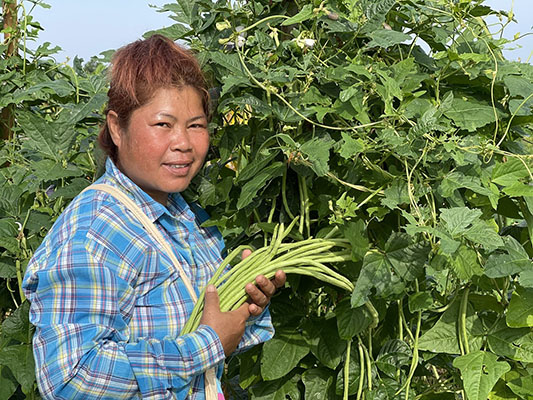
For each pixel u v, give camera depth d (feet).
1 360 6.97
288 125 6.09
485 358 5.72
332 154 6.11
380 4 5.94
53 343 4.51
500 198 6.30
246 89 6.09
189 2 6.84
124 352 4.59
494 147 5.65
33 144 7.64
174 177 5.05
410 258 5.37
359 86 5.70
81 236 4.66
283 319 6.34
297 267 5.54
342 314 5.83
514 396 6.07
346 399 5.88
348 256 5.64
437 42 6.69
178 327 4.95
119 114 5.02
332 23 5.90
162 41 5.07
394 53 6.52
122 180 5.10
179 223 5.36
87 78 7.45
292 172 6.22
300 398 6.55
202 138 5.14
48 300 4.64
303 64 5.87
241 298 5.28
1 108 8.99
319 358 6.09
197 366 4.74
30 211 7.93
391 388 5.85
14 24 9.21
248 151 6.90
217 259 5.84
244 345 5.63
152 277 4.87
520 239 6.65
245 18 6.66
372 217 6.11
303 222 5.98
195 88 5.07
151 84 4.88
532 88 6.09
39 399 7.24
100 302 4.57
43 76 8.98
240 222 6.10
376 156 5.95
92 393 4.50
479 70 6.21
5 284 8.13
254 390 6.42
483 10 6.53
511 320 5.74
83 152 7.82
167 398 4.67
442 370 8.08
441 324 6.10
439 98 6.48
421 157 5.38
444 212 5.16
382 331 6.60
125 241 4.76
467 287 6.07
